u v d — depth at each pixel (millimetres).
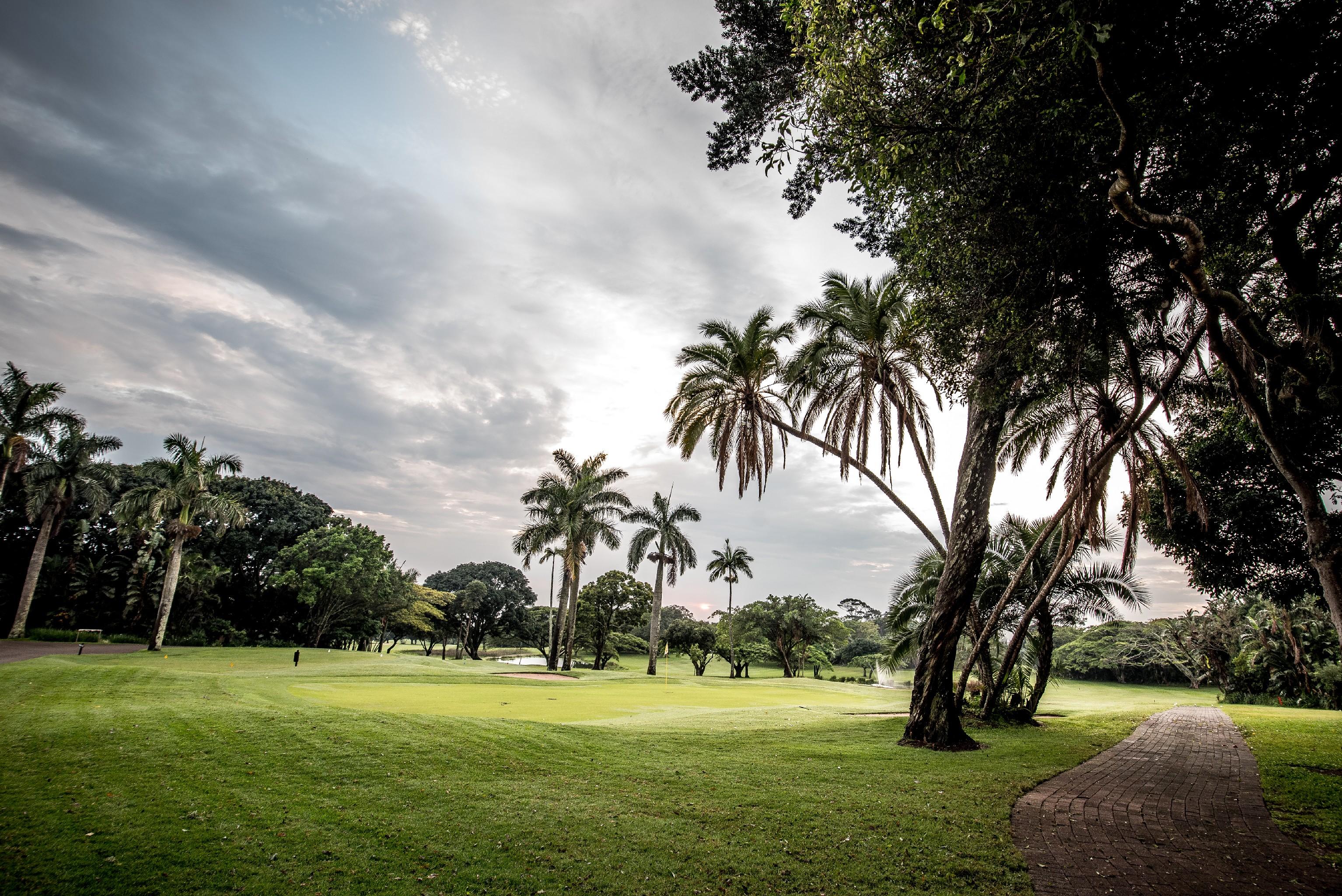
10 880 4781
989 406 11625
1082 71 6945
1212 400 14250
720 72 13484
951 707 13789
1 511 41875
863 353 17797
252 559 55094
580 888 5180
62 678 15203
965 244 8945
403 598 60250
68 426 38500
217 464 35656
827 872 5621
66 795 6523
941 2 6090
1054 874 5742
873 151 8180
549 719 16375
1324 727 19719
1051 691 56562
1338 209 8602
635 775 9102
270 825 6195
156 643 33969
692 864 5715
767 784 8898
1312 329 8648
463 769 8789
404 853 5734
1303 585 14023
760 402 19750
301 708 12039
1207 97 7395
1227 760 12648
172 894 4777
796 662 72250
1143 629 71062
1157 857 6309
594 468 46094
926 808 7777
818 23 7496
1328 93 7066
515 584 86625
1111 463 17547
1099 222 8484
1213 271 9320
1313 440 11469
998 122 7668
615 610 61688
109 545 48750
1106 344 10445
